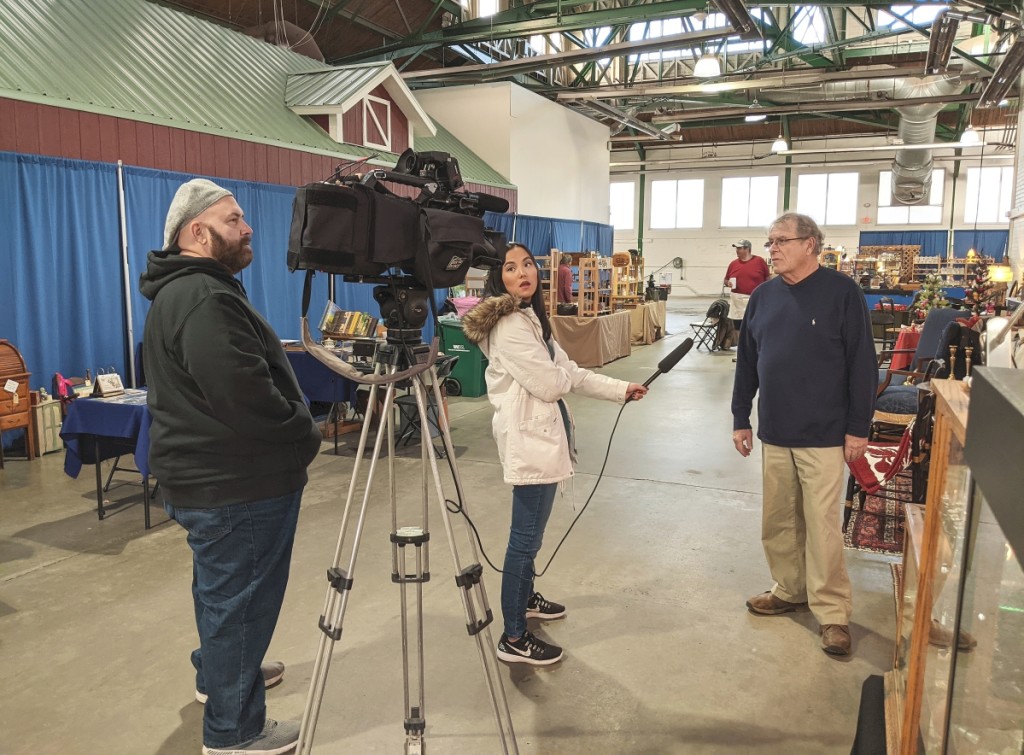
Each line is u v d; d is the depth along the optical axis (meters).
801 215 2.72
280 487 1.98
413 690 2.46
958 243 22.22
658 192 25.83
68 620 2.96
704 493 4.70
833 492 2.73
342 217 1.56
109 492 4.67
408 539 1.88
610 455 5.67
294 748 2.12
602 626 2.92
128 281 6.39
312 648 2.75
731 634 2.86
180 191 1.97
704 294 25.67
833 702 2.41
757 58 13.91
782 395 2.77
